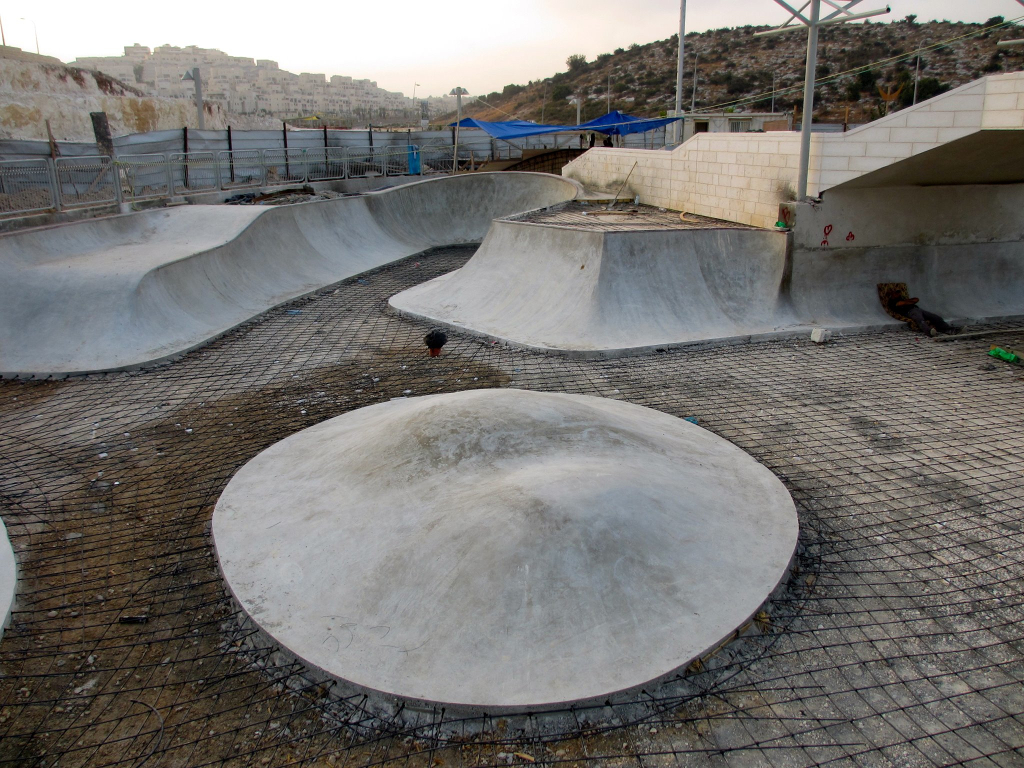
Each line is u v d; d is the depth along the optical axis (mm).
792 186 12266
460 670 4117
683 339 11336
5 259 11297
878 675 4344
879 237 12570
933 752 3791
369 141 27938
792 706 4102
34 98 25438
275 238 16328
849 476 6918
